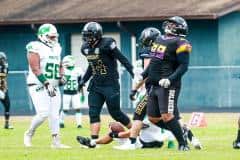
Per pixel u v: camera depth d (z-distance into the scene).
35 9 82.62
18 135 45.62
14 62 82.56
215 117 62.62
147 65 34.84
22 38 82.38
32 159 30.92
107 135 35.81
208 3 78.75
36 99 36.69
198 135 43.78
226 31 78.56
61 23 80.75
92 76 36.41
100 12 80.25
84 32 35.62
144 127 35.75
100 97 36.22
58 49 36.91
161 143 35.94
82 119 62.50
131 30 79.75
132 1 81.50
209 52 78.44
